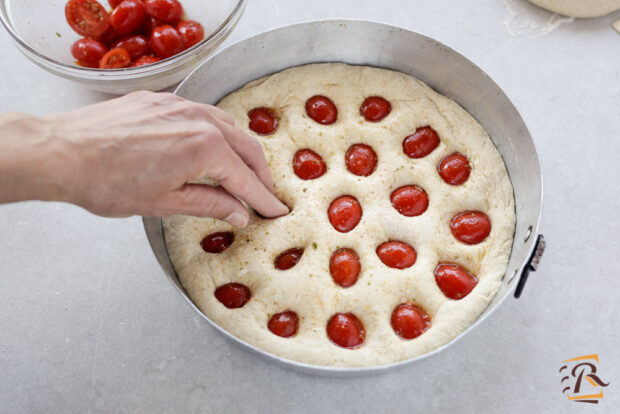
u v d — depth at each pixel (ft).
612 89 1.90
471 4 2.02
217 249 1.57
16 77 1.90
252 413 1.52
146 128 1.25
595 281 1.66
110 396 1.53
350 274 1.50
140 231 1.71
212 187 1.39
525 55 1.94
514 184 1.60
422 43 1.63
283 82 1.72
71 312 1.61
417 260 1.54
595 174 1.79
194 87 1.61
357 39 1.67
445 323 1.46
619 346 1.60
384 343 1.44
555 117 1.86
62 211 1.73
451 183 1.64
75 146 1.19
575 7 1.93
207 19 1.90
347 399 1.53
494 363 1.57
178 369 1.56
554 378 1.56
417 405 1.53
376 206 1.58
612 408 1.53
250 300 1.49
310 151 1.67
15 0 1.78
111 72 1.63
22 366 1.56
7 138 1.15
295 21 1.99
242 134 1.41
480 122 1.69
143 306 1.62
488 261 1.54
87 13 1.74
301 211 1.56
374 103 1.71
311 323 1.46
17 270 1.66
